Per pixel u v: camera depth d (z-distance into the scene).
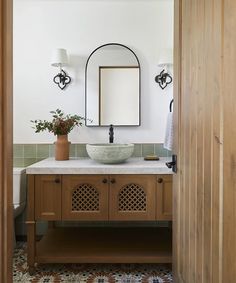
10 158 1.11
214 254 0.92
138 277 2.02
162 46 2.63
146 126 2.66
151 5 2.62
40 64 2.64
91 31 2.63
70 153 2.65
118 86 2.65
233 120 0.77
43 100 2.65
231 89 0.78
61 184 2.05
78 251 2.08
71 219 2.06
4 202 1.07
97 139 2.67
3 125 1.06
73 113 2.66
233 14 0.77
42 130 2.46
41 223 2.66
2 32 1.05
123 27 2.63
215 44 0.91
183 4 1.34
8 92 1.08
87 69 2.64
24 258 2.30
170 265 2.18
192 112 1.19
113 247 2.15
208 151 0.98
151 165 2.13
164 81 2.63
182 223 1.36
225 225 0.83
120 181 2.06
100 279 1.99
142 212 2.07
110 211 2.06
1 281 1.07
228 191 0.80
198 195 1.10
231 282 0.78
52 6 2.61
